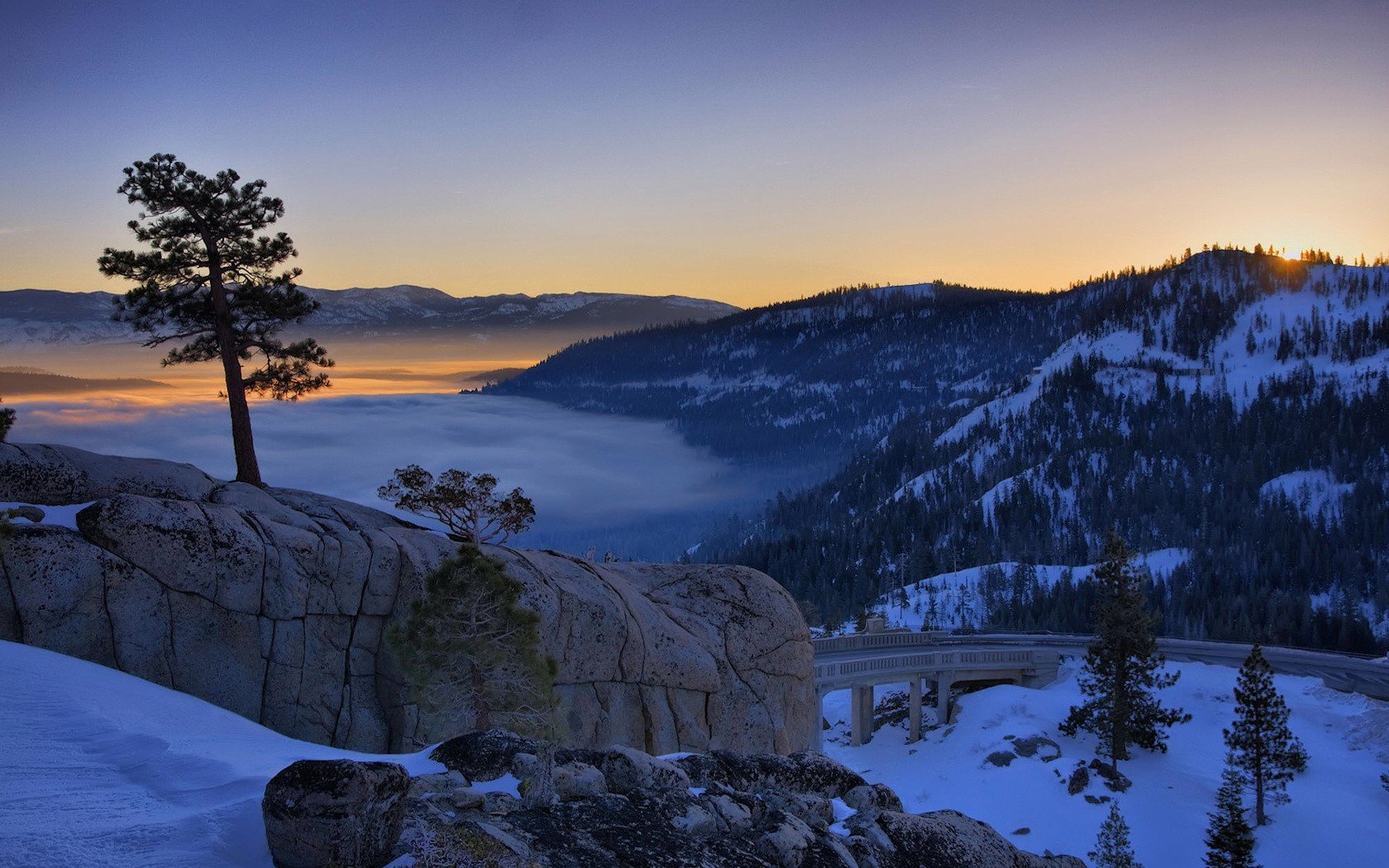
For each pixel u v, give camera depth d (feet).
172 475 103.86
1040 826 210.38
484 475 119.44
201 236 120.98
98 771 46.11
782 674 124.16
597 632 107.86
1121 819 186.29
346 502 118.21
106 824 38.91
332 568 94.68
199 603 87.04
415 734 93.56
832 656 290.76
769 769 60.44
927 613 588.50
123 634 82.64
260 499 108.06
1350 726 251.80
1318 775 226.38
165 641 84.74
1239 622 538.47
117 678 73.67
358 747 93.40
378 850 37.91
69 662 73.36
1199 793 219.82
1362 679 301.43
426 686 86.74
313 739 91.66
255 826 39.47
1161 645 364.79
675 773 54.08
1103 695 257.96
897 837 55.11
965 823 60.23
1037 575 645.10
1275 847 197.88
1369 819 206.59
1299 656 342.85
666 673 113.60
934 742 264.93
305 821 36.42
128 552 84.23
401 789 39.32
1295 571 652.07
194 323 122.93
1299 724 256.52
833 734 297.53
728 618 123.65
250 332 123.85
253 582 89.86
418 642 86.28
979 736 255.50
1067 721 254.27
